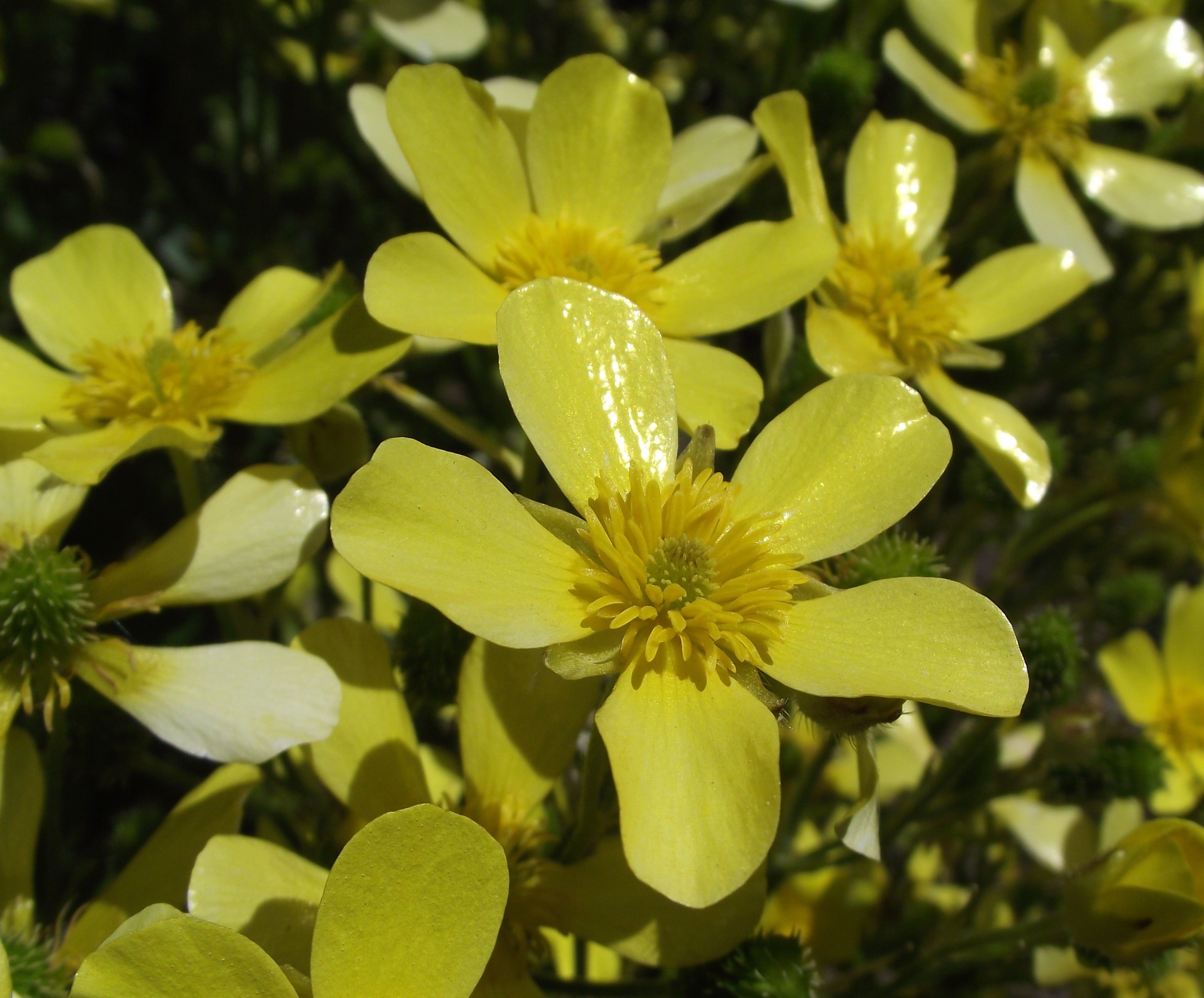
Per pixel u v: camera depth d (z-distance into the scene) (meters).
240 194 0.15
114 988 0.07
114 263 0.10
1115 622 0.13
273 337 0.09
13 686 0.08
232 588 0.09
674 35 0.20
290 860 0.08
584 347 0.08
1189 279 0.14
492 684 0.09
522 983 0.08
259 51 0.14
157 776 0.10
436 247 0.09
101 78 0.18
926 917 0.12
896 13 0.14
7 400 0.09
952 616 0.08
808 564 0.09
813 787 0.11
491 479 0.08
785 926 0.12
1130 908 0.09
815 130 0.12
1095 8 0.13
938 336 0.11
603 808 0.09
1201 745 0.13
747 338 0.15
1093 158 0.13
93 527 0.14
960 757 0.10
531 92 0.11
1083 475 0.17
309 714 0.08
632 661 0.08
